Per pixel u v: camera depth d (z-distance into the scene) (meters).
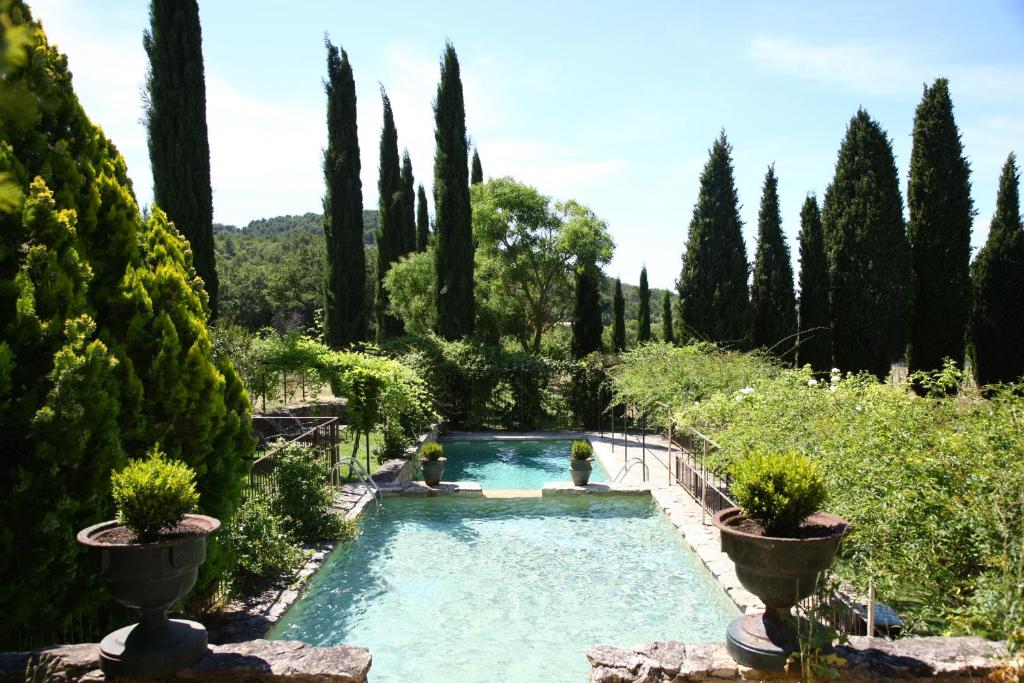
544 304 29.11
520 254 27.61
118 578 3.15
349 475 11.23
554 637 5.51
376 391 11.19
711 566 6.71
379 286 26.33
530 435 17.50
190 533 3.40
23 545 3.86
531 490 10.79
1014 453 4.72
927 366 18.36
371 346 18.06
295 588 6.15
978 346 18.06
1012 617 3.56
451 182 19.66
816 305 19.56
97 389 4.15
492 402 18.56
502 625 5.75
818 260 19.52
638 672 3.43
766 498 3.32
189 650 3.37
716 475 8.37
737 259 20.23
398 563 7.41
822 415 7.22
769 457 3.46
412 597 6.40
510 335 28.39
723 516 3.59
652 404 13.56
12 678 3.32
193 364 5.04
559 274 28.52
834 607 3.48
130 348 4.79
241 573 6.27
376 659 5.12
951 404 6.15
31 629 4.00
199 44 13.46
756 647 3.34
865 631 4.62
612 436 15.97
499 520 9.28
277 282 45.84
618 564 7.39
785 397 8.31
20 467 3.86
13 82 1.29
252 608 5.68
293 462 7.84
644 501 10.33
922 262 18.31
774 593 3.29
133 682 3.34
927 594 4.51
